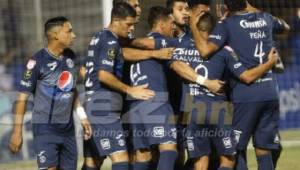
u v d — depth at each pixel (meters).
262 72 24.61
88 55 25.02
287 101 50.88
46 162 24.38
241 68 24.72
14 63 50.22
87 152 25.98
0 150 38.12
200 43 24.67
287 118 50.84
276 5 51.69
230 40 24.91
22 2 54.50
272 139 25.52
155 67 25.02
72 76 24.61
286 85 51.09
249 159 35.84
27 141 38.69
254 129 25.53
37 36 53.25
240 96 24.98
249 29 24.80
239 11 25.02
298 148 40.78
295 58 51.66
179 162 26.83
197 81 24.81
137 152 25.97
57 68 24.31
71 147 25.00
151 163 26.12
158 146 25.41
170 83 25.64
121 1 25.03
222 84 24.86
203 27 24.73
